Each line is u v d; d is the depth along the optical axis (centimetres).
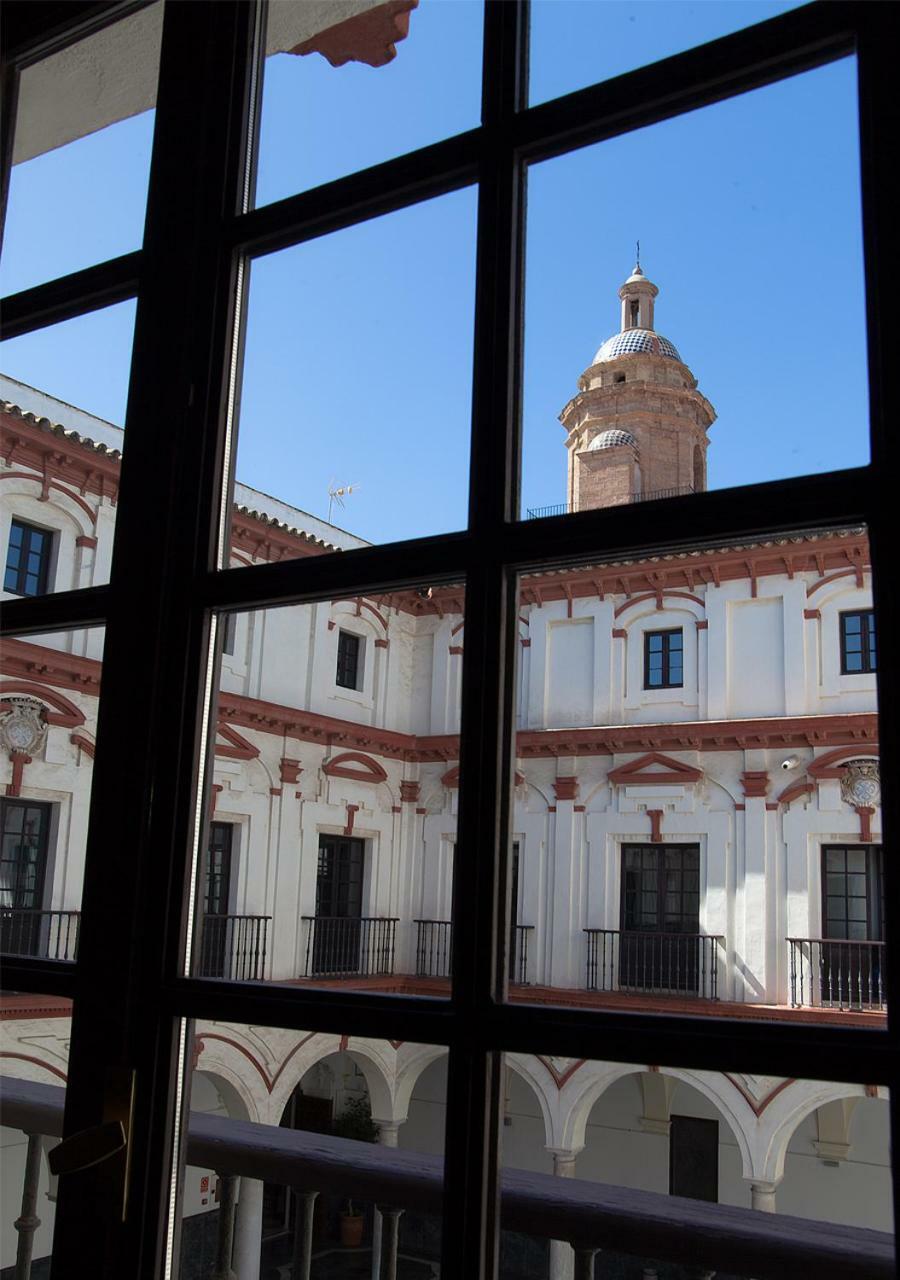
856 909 1677
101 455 1308
